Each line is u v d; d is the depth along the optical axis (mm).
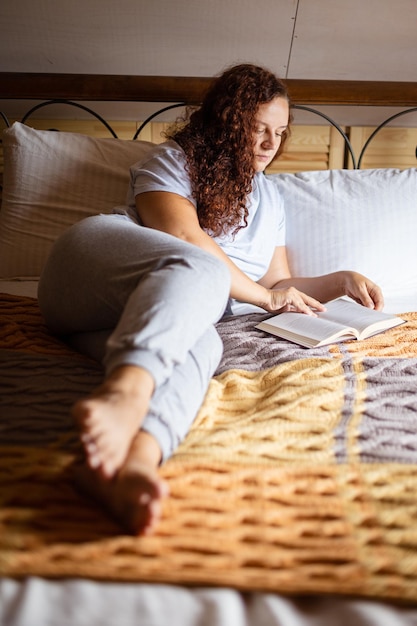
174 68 2223
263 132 1499
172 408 896
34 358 1209
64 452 886
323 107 2271
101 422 756
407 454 911
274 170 2377
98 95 2031
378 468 873
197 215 1459
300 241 1784
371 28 2078
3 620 608
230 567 676
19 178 1842
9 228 1835
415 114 2301
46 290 1229
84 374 1154
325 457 905
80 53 2174
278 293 1456
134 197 1478
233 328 1438
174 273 975
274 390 1133
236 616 624
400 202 1816
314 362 1238
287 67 2219
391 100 2088
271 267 1711
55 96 2031
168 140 1556
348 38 2113
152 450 817
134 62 2205
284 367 1216
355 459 900
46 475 833
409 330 1435
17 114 2281
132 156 1888
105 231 1178
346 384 1151
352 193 1828
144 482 715
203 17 2049
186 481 823
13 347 1279
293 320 1426
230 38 2117
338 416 1037
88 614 619
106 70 2230
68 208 1827
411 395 1117
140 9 2021
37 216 1830
